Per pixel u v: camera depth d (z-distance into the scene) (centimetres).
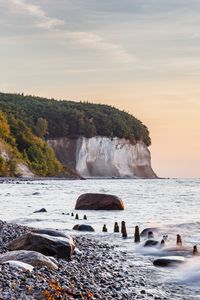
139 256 2373
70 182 15775
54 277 1512
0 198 6988
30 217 4278
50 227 3559
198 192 9775
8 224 3123
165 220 4084
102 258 2277
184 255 2330
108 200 4966
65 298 1286
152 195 8494
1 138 18738
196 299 1581
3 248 2169
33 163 19100
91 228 3369
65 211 4862
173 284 1780
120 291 1603
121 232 3225
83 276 1722
